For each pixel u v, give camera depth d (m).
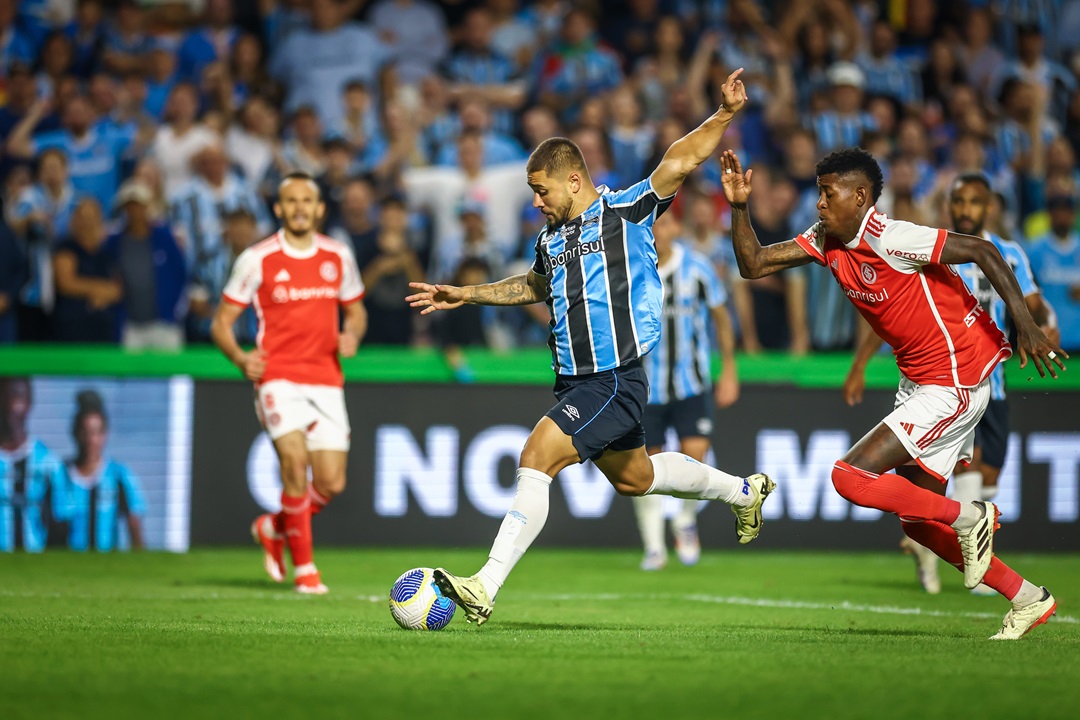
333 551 37.75
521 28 54.59
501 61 53.97
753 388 39.12
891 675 13.73
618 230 17.66
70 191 46.88
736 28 52.66
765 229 44.09
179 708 11.62
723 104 17.38
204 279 43.53
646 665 14.38
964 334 17.36
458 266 40.81
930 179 48.16
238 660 14.57
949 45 54.00
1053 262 45.72
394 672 13.73
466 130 47.62
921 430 17.33
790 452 39.19
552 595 26.66
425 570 18.03
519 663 14.46
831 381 39.47
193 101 47.69
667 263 32.91
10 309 43.12
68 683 12.92
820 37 52.44
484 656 15.02
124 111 49.22
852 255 17.42
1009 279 16.58
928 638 17.70
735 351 43.03
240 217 42.16
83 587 27.14
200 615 20.75
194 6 54.44
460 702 12.00
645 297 17.70
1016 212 49.69
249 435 37.97
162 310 42.56
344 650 15.46
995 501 38.88
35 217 44.59
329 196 44.66
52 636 16.86
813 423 39.28
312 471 27.09
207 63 52.19
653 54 53.97
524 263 45.66
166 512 37.59
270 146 48.34
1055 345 16.44
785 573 32.69
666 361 32.75
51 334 43.09
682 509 35.00
